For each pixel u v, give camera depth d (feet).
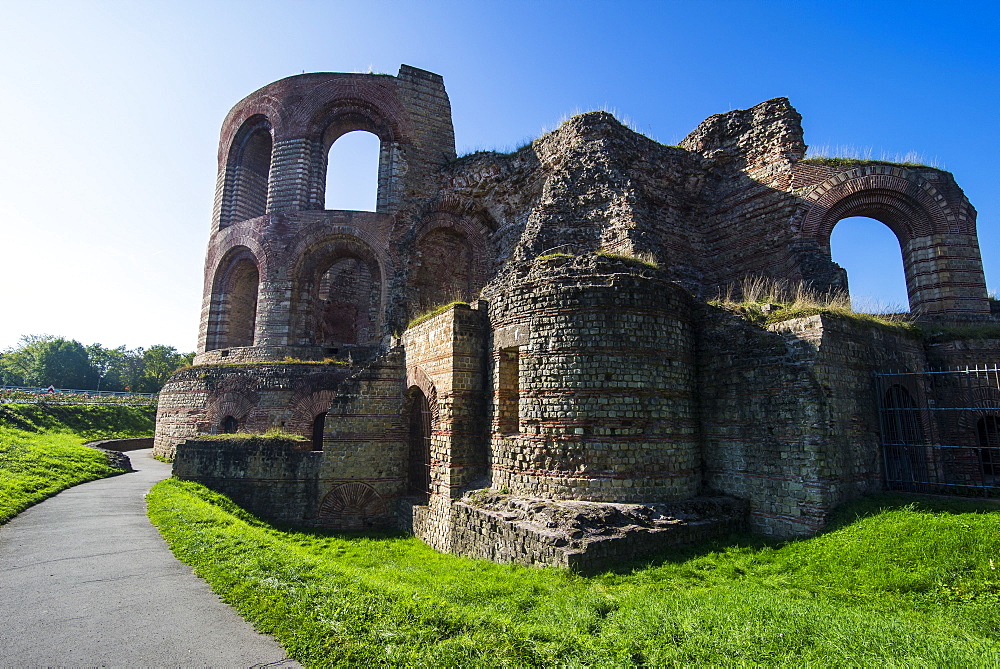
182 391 85.40
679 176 72.59
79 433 103.09
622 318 42.45
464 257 91.04
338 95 95.45
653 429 41.63
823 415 37.91
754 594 26.61
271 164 94.22
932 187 62.85
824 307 43.14
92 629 21.86
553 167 72.33
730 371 44.04
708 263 74.08
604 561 33.17
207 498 51.70
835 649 19.29
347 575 28.96
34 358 242.17
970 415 50.26
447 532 45.96
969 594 24.90
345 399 58.29
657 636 21.01
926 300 62.23
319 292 102.68
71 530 37.73
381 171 95.71
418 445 61.16
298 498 56.49
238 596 25.30
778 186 67.87
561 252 62.80
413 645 20.01
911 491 44.24
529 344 44.24
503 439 45.42
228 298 96.07
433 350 53.16
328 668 18.81
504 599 27.71
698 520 38.68
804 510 37.47
